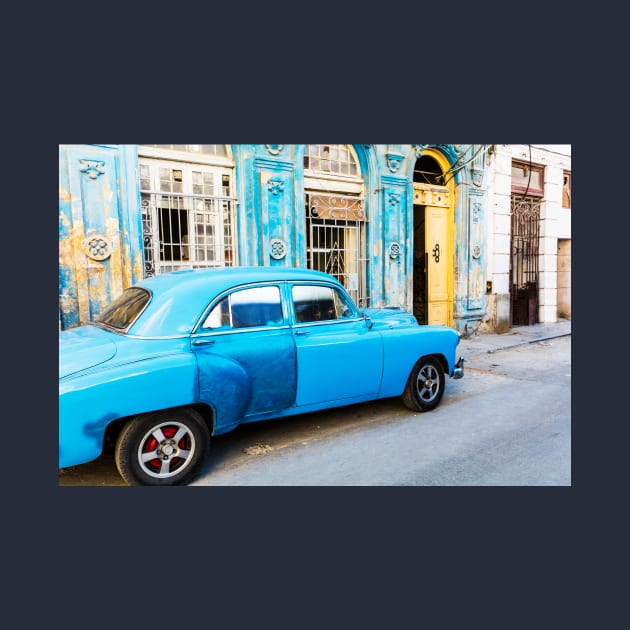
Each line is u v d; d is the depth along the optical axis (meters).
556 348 9.65
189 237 7.10
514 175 11.91
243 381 3.95
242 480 3.83
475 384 6.82
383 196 9.08
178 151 6.96
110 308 4.41
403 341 5.20
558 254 13.82
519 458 4.27
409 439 4.73
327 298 4.76
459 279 10.59
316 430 4.99
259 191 7.48
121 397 3.36
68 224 5.90
